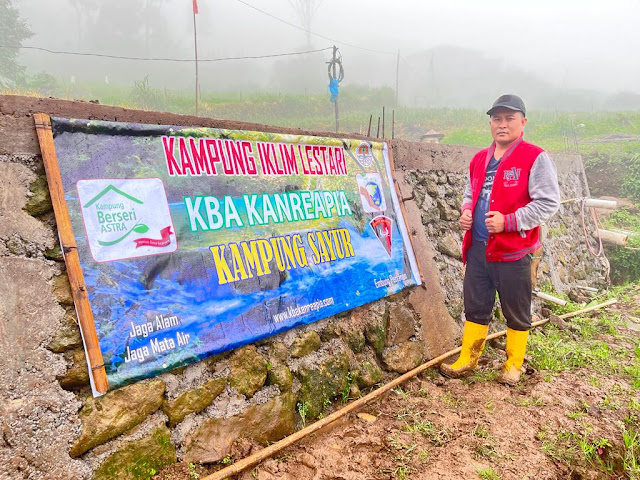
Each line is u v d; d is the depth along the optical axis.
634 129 21.20
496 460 2.75
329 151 3.71
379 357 3.78
